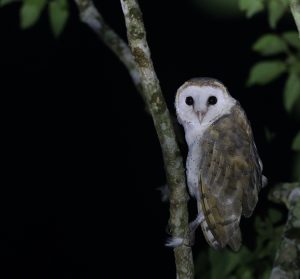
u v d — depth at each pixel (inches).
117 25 508.1
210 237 290.0
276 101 467.2
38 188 543.8
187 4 504.7
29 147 545.0
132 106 532.1
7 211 541.6
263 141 439.8
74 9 520.7
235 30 497.0
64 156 541.6
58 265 534.0
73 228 536.4
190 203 399.9
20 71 537.3
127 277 522.0
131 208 527.5
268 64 318.0
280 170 430.0
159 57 505.4
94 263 528.7
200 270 334.0
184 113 307.1
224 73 497.7
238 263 321.4
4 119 544.7
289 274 277.4
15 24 525.0
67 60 534.6
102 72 534.6
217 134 295.4
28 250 538.3
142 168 528.4
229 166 287.7
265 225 331.3
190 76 502.0
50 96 541.3
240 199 284.4
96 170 536.4
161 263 518.9
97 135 538.3
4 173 543.8
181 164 248.5
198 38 502.9
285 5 316.8
